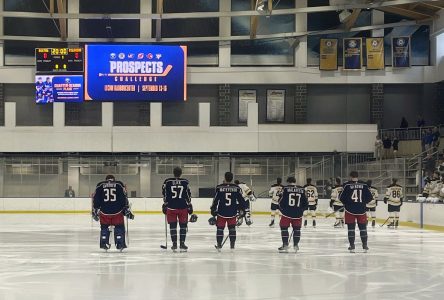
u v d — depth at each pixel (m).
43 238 18.62
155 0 37.25
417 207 24.62
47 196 34.00
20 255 13.63
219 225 14.25
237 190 14.20
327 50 36.97
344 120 37.62
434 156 31.23
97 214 14.13
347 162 34.34
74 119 37.16
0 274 10.44
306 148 36.06
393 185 23.84
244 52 37.62
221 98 37.34
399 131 35.69
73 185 34.47
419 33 37.28
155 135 35.78
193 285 9.12
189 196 14.14
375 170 32.97
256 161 34.66
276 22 37.53
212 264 11.88
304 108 37.19
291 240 17.88
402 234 20.84
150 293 8.36
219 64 37.34
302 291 8.58
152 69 35.22
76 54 35.25
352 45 36.94
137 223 27.05
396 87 37.56
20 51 37.25
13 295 8.24
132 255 13.56
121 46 35.12
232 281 9.55
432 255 14.02
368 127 36.00
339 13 37.00
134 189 34.75
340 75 37.25
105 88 35.16
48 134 35.50
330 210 30.14
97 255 13.57
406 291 8.63
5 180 34.41
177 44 37.62
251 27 35.03
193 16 31.48
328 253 14.23
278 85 37.69
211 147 35.97
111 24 37.44
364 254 14.10
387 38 37.41
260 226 24.77
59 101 35.22
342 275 10.35
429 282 9.55
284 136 36.09
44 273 10.55
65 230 22.34
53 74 35.22
